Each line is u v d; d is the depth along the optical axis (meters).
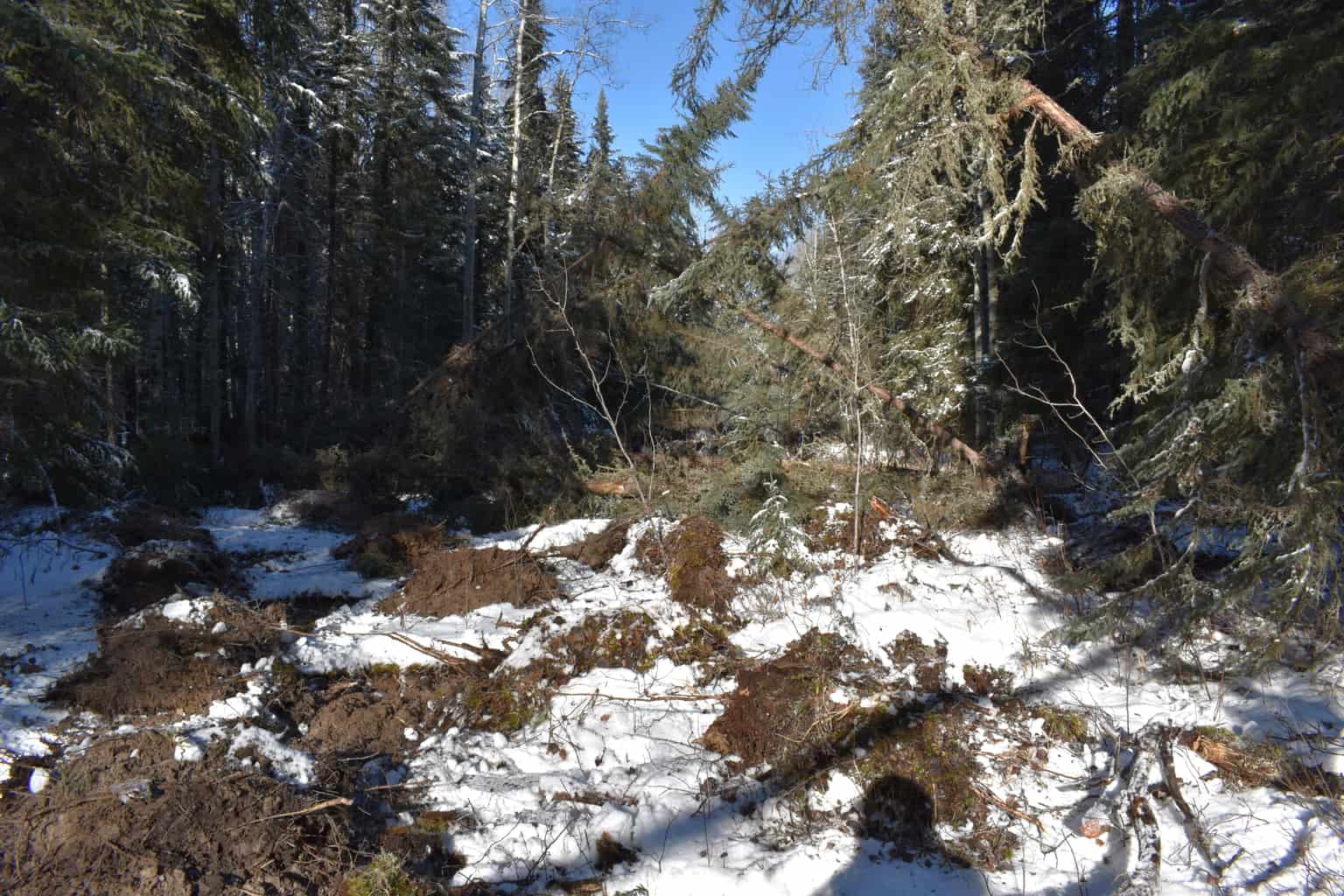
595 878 3.61
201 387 22.14
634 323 9.90
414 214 23.11
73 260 6.95
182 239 8.09
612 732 4.68
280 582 7.40
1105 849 3.76
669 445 10.29
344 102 21.27
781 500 6.64
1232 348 5.07
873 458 8.84
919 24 6.76
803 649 5.27
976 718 4.68
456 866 3.63
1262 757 3.92
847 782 4.23
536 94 19.08
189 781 3.54
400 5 21.11
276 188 17.66
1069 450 9.41
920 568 6.63
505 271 17.38
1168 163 6.32
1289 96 5.77
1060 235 9.51
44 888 2.94
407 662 5.31
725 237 7.96
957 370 9.37
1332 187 5.73
